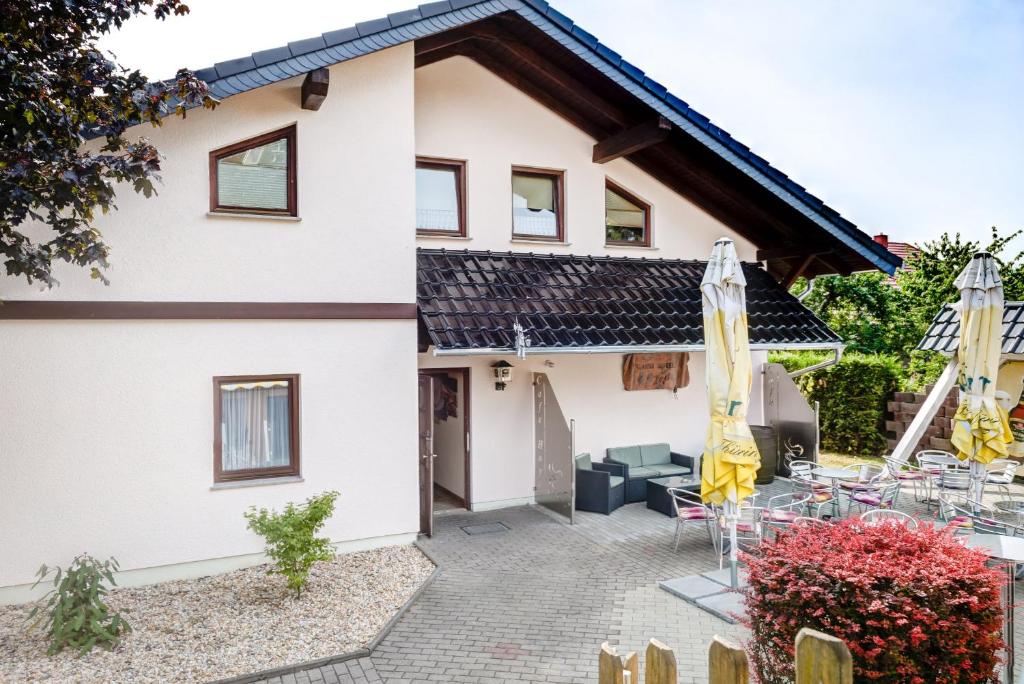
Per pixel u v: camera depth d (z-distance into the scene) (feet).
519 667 21.77
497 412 41.37
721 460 27.25
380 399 32.76
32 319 26.55
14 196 20.54
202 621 24.97
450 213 40.55
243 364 30.04
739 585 27.84
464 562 31.89
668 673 11.09
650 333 37.88
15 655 22.40
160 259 28.50
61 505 27.12
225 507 29.84
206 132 29.32
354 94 32.24
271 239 30.55
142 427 28.32
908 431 48.39
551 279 39.93
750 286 46.47
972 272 35.81
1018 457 49.60
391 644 23.39
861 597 14.49
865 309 75.31
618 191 45.73
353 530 32.32
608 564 31.65
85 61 21.74
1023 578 29.04
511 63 40.50
